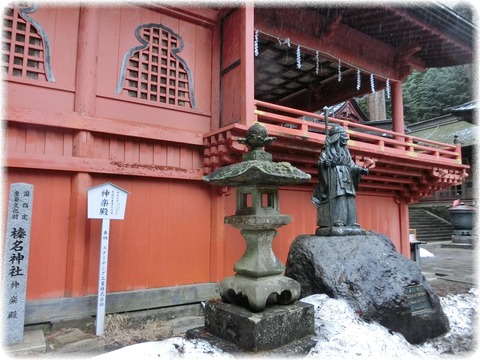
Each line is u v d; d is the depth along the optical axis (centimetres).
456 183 1202
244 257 456
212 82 847
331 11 971
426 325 556
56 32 662
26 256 525
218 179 439
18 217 521
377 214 1147
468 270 1279
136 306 684
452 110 2102
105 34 718
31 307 587
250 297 411
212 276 793
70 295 621
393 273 576
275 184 453
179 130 768
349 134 894
